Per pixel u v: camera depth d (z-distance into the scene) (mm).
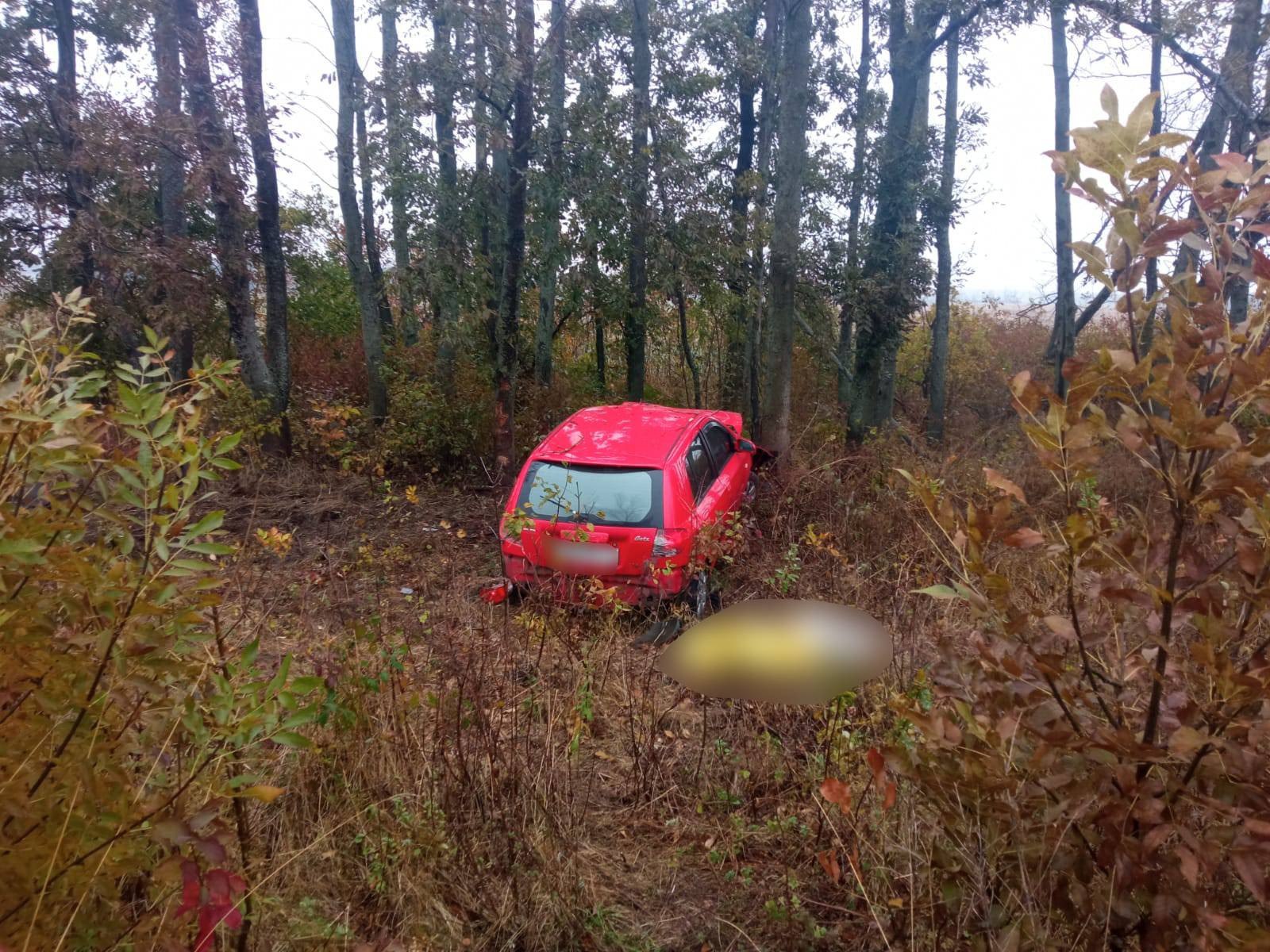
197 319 9828
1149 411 1946
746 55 12352
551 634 4531
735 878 3070
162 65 9992
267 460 9430
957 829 2186
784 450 9281
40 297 9453
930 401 14242
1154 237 1894
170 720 2137
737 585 5801
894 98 11641
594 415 6965
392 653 3678
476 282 10703
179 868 1835
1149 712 2004
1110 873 1924
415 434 9859
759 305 11578
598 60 11250
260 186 10047
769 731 3770
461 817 3127
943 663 2268
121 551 1981
